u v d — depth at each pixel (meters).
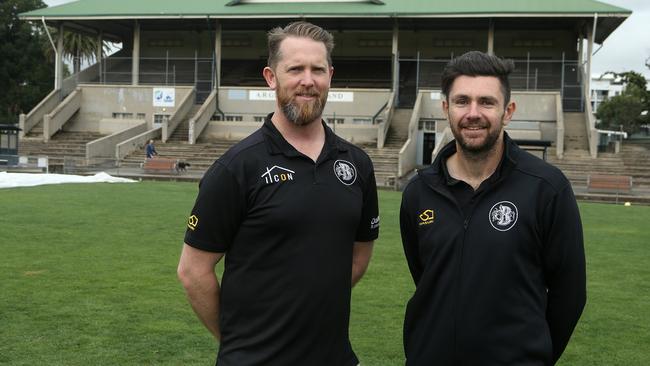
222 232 3.18
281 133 3.23
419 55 46.22
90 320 6.71
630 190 28.03
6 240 11.41
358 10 44.19
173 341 6.12
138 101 46.56
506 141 3.33
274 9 45.75
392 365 5.63
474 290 3.21
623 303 7.89
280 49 3.20
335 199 3.18
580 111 42.38
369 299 7.86
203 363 5.57
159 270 9.20
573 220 3.23
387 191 27.23
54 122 44.62
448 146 3.45
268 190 3.11
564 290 3.28
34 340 6.04
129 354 5.74
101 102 47.00
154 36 53.97
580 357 5.92
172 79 50.47
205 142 42.03
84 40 72.50
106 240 11.69
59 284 8.22
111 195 20.17
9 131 34.34
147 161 32.97
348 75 49.94
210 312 3.33
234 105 45.78
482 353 3.19
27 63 71.31
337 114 44.28
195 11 45.72
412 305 3.46
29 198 18.55
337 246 3.17
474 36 49.94
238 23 49.22
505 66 3.30
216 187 3.14
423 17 43.06
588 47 42.47
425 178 3.44
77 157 39.78
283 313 3.09
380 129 39.47
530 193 3.22
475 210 3.27
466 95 3.26
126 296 7.70
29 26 70.75
